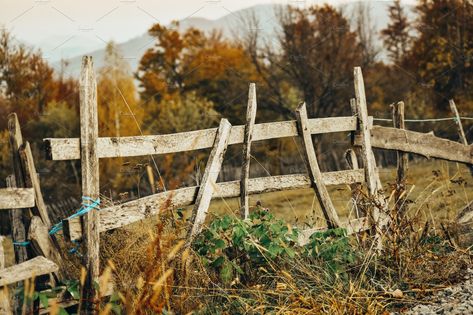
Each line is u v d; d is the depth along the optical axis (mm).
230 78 39969
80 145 5188
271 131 6898
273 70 40000
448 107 35188
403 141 8242
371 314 5266
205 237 5910
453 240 7301
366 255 6387
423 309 5387
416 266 6410
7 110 29938
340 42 39781
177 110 33344
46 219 5418
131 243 5762
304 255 6289
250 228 6148
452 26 37125
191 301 5250
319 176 7152
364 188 7723
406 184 7594
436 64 36469
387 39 40500
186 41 39250
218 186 6344
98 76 28203
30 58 30531
